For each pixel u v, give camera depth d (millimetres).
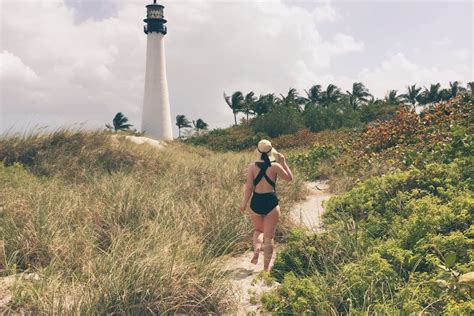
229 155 19312
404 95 69125
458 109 13094
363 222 6312
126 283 4176
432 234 4922
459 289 3678
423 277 4117
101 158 12531
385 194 7238
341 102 49750
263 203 5500
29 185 8758
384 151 12781
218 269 4965
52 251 5418
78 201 7359
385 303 3689
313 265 4922
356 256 4949
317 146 17094
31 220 6125
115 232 6109
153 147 15922
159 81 50812
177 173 11367
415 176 7359
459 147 8578
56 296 4266
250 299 4512
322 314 3814
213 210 7266
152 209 7203
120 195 7500
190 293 4395
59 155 12258
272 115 43438
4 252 5262
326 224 6652
